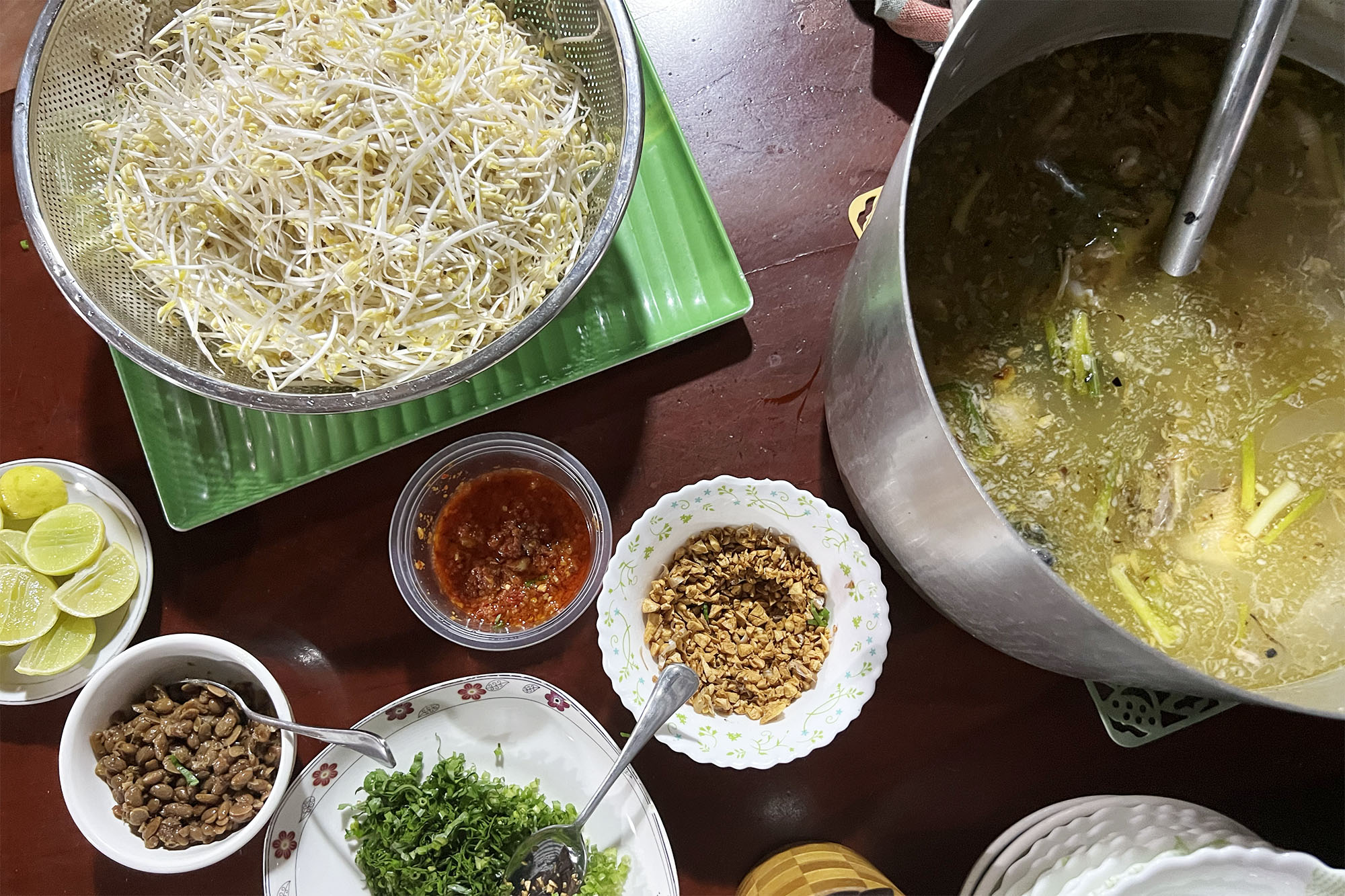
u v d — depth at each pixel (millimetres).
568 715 546
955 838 567
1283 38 421
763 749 528
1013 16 433
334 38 519
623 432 579
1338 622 477
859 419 468
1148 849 490
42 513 548
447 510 580
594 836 552
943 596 494
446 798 540
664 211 579
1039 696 568
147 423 553
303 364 510
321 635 568
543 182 534
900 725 568
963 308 496
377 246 515
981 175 498
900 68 592
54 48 483
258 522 569
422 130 507
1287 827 565
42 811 556
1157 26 491
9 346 570
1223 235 510
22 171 467
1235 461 492
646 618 560
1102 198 501
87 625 546
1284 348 498
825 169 588
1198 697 546
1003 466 488
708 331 581
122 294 505
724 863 565
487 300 541
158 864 506
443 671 570
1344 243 503
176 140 515
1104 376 496
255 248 519
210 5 531
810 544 560
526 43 561
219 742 542
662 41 592
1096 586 480
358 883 549
